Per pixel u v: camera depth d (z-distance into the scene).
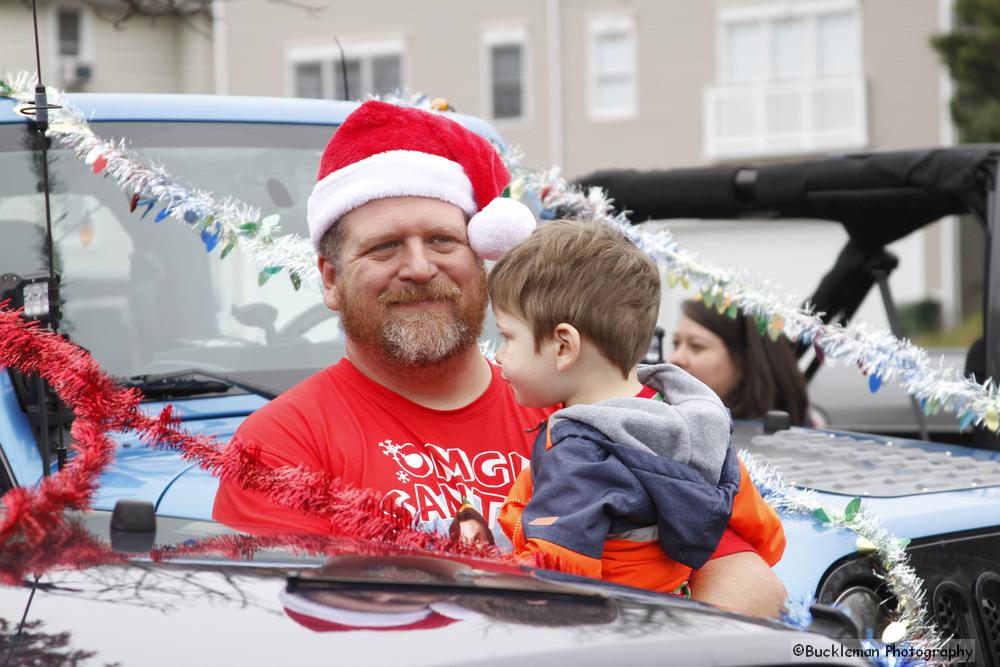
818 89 27.05
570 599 1.74
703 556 2.18
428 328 2.45
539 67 27.64
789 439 3.68
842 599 2.49
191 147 3.41
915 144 26.95
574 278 2.29
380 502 2.22
